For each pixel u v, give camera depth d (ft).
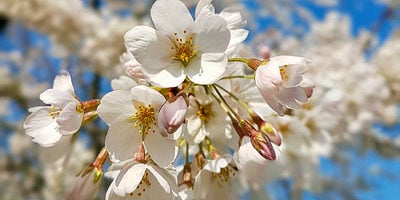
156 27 0.54
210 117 0.60
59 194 2.38
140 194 0.53
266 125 0.56
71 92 0.56
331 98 1.08
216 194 0.58
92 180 0.55
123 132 0.53
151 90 0.51
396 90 2.49
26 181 3.05
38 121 0.56
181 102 0.50
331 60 2.11
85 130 2.30
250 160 0.54
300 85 0.57
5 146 3.23
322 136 1.06
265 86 0.52
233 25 0.58
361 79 1.89
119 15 2.83
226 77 0.59
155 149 0.52
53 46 2.71
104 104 0.52
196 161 0.59
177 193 0.52
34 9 2.34
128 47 0.54
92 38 2.37
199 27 0.55
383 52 2.60
